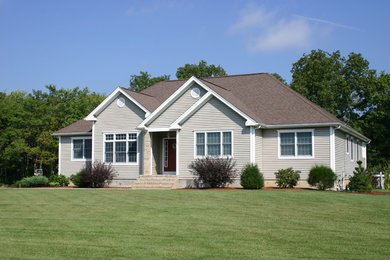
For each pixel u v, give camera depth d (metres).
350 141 31.53
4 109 46.09
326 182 24.02
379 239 10.90
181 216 14.30
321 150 25.59
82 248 10.05
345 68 49.94
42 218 14.27
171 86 34.53
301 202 17.50
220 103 26.53
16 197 20.72
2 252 9.74
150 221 13.42
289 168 25.31
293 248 9.95
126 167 29.89
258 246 10.14
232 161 26.00
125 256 9.29
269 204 16.97
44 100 55.84
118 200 18.67
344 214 14.66
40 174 33.94
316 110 26.77
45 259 9.12
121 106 30.39
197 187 26.56
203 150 26.78
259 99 29.30
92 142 30.94
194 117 27.12
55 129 46.25
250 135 25.64
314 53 49.34
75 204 17.62
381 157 48.53
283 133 26.61
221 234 11.48
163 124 28.41
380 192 25.34
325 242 10.55
